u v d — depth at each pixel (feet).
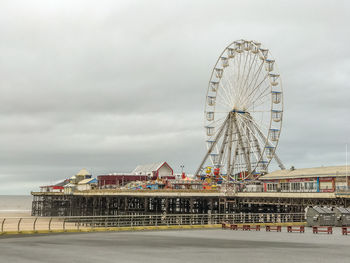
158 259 85.30
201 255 91.50
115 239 126.93
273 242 120.06
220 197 285.64
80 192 422.00
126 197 332.39
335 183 243.19
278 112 299.99
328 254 94.38
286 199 248.11
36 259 84.38
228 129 326.44
